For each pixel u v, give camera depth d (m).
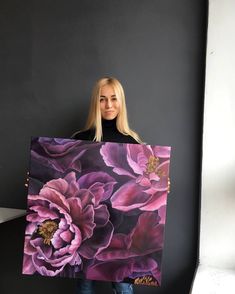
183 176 2.40
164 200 1.86
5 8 2.59
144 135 2.43
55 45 2.54
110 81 2.15
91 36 2.49
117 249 1.86
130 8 2.45
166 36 2.41
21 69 2.58
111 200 1.87
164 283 2.43
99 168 1.88
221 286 1.91
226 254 2.22
